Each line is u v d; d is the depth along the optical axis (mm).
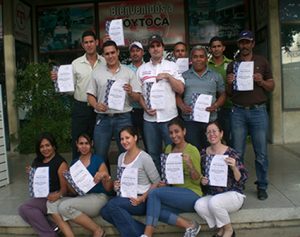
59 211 4172
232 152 4137
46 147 4352
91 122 5043
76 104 5008
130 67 5137
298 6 8070
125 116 4609
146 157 4184
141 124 5137
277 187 5113
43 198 4359
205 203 4047
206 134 4293
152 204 4043
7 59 8539
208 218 4070
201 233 4320
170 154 4129
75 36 9609
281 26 8109
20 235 4523
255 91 4602
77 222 4184
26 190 5586
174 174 4105
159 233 4344
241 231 4344
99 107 4520
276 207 4375
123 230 4129
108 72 4562
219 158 4066
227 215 4000
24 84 8453
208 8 9312
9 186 5848
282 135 8227
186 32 9383
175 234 4332
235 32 9305
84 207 4168
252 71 4508
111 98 4488
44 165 4371
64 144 8281
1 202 5055
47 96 8383
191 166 4070
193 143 4719
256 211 4328
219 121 5211
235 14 9266
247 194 4863
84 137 4297
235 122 4703
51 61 9508
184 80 4719
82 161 4359
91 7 9516
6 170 5918
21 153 8430
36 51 9648
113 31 4961
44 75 8438
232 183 4117
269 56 8195
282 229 4348
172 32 9414
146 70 4621
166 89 4551
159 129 4602
